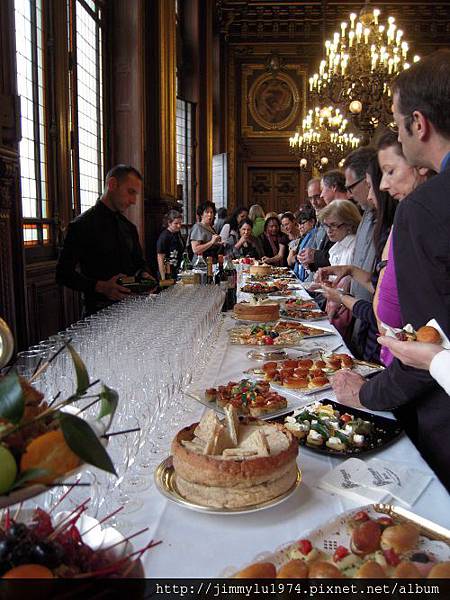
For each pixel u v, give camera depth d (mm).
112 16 6016
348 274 2752
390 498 1028
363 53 7109
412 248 1264
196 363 1912
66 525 652
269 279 5262
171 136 7543
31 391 702
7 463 551
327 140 10336
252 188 14930
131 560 633
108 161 6047
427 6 13070
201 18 10664
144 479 1128
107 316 2062
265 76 14242
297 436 1311
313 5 13305
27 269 3818
